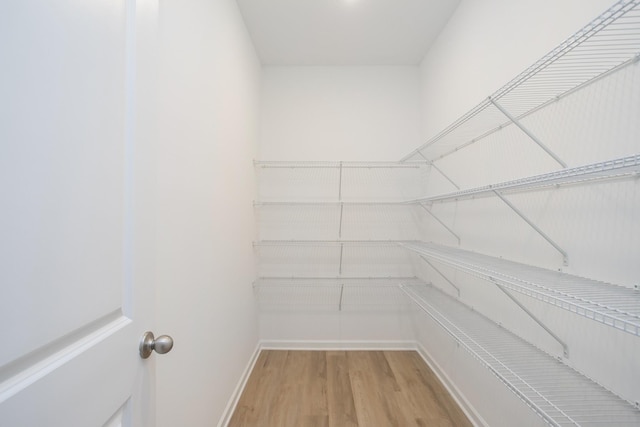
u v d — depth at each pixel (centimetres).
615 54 81
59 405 41
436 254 154
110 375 52
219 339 146
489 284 146
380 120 252
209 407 132
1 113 34
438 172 216
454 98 187
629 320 56
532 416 114
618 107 80
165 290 92
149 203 66
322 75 251
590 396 84
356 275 251
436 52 216
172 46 98
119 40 56
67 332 43
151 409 67
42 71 39
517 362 102
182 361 104
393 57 241
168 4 96
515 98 118
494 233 143
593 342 89
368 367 217
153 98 68
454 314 158
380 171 252
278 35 212
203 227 125
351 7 184
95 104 49
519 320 124
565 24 99
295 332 249
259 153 246
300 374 206
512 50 129
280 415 162
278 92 252
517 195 125
